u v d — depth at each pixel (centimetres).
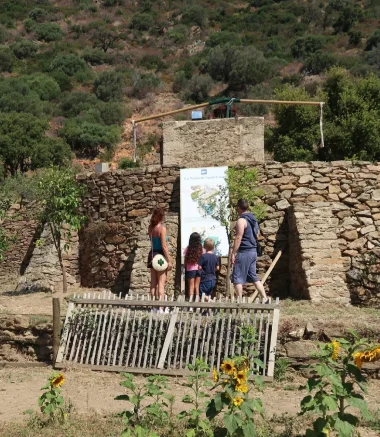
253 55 6206
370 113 2880
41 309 1127
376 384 823
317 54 6206
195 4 8712
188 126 1513
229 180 1312
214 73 6362
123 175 1524
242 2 8756
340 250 1292
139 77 6412
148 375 867
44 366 949
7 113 5147
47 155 4388
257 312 863
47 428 641
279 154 3027
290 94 3077
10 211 1930
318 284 1180
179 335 873
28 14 8669
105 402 746
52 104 5928
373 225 1319
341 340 577
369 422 654
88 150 4938
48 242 1596
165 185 1478
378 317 909
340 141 2858
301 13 7956
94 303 934
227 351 839
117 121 5525
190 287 1100
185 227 1382
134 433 577
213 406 565
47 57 7250
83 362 922
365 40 6800
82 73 6625
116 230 1512
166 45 7581
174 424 640
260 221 1390
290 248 1348
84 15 8656
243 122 1496
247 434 545
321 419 548
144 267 1335
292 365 853
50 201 1432
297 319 880
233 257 1012
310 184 1397
